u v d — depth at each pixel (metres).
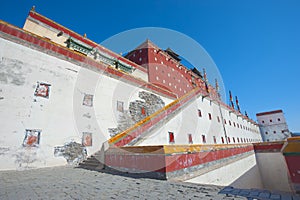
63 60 9.86
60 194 2.88
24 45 8.34
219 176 6.70
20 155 6.80
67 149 8.36
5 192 3.05
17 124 7.05
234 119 28.47
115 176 4.53
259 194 2.54
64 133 8.52
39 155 7.33
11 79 7.41
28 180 4.26
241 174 9.20
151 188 3.18
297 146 5.08
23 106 7.45
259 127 50.69
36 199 2.62
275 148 12.29
